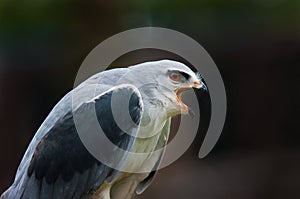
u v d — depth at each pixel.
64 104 7.74
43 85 16.64
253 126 17.27
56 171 7.56
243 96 17.22
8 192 7.68
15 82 16.78
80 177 7.59
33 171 7.53
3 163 16.56
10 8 15.14
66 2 15.16
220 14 16.69
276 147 17.27
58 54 16.30
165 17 15.75
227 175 16.56
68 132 7.59
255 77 17.17
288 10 16.47
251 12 16.73
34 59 16.59
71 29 15.66
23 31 15.93
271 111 17.20
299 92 17.11
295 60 17.05
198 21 16.48
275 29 16.91
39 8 15.19
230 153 17.16
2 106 16.73
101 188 7.68
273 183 16.69
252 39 16.97
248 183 16.59
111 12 15.28
